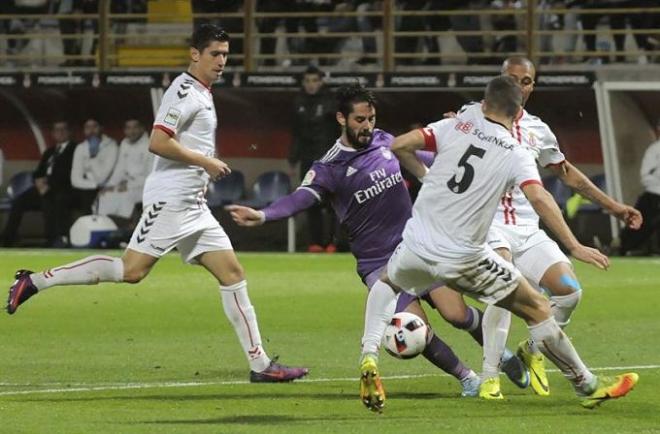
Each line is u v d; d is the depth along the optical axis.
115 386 29.55
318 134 66.75
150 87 71.69
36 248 71.88
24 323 41.66
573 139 69.44
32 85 72.62
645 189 67.31
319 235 69.12
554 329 25.16
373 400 24.03
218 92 72.25
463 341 38.00
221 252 30.41
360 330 40.34
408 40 76.00
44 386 29.53
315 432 23.41
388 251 28.66
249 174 73.12
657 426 24.27
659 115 67.75
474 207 24.16
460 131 24.41
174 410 26.03
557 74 68.50
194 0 79.56
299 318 43.19
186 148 29.62
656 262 63.75
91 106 72.44
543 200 23.94
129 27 80.00
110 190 71.88
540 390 28.28
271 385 29.81
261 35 74.69
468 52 75.62
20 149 74.06
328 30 77.38
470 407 26.55
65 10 80.75
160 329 40.50
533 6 72.31
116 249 70.62
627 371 32.06
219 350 36.03
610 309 45.53
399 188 28.67
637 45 74.56
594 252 23.83
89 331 39.88
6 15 78.56
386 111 70.81
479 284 24.64
